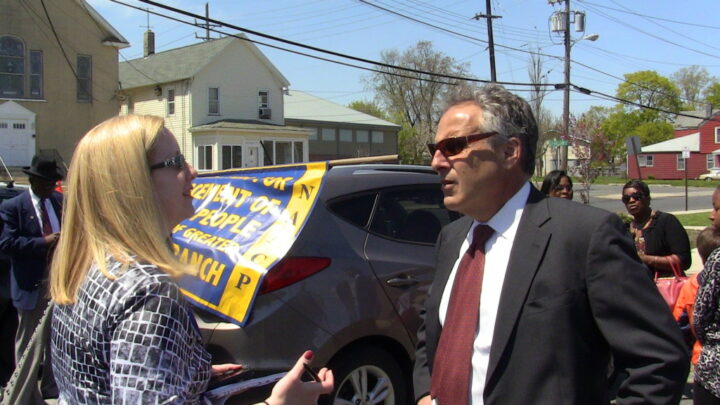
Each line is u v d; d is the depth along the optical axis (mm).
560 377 1766
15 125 25188
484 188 1987
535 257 1854
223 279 3475
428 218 4328
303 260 3514
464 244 2207
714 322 2980
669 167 59656
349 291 3637
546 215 1903
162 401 1391
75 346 1509
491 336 1903
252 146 33188
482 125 1967
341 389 3693
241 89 33938
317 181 3791
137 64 36312
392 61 55812
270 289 3379
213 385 2010
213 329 3404
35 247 4629
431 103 54531
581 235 1813
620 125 77688
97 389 1493
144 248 1558
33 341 2684
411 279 3938
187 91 32312
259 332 3330
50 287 1627
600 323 1763
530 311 1818
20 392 2674
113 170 1565
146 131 1636
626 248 1806
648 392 1679
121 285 1471
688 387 5344
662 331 1717
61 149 26297
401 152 49906
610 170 68125
